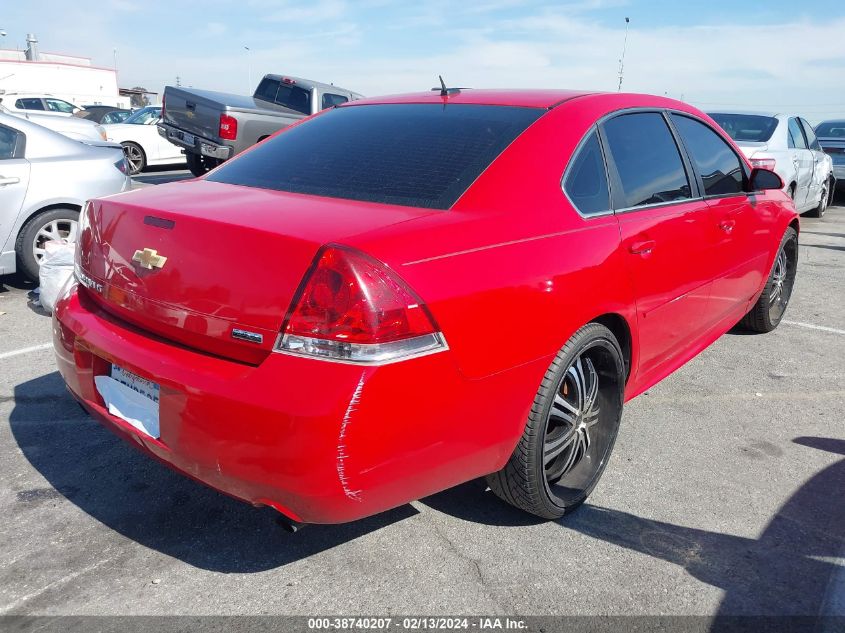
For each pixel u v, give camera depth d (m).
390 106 3.21
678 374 4.46
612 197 2.92
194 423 2.07
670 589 2.43
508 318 2.28
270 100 12.75
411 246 2.10
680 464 3.30
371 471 2.01
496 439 2.35
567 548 2.64
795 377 4.47
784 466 3.31
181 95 11.27
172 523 2.73
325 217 2.23
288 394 1.93
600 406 2.94
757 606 2.36
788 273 5.36
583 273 2.57
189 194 2.60
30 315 5.22
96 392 2.54
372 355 1.94
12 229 5.52
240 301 2.06
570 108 2.94
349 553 2.59
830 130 15.01
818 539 2.74
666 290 3.18
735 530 2.79
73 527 2.69
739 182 4.15
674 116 3.62
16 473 3.05
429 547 2.63
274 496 2.02
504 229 2.38
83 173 5.80
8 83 41.75
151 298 2.28
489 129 2.77
